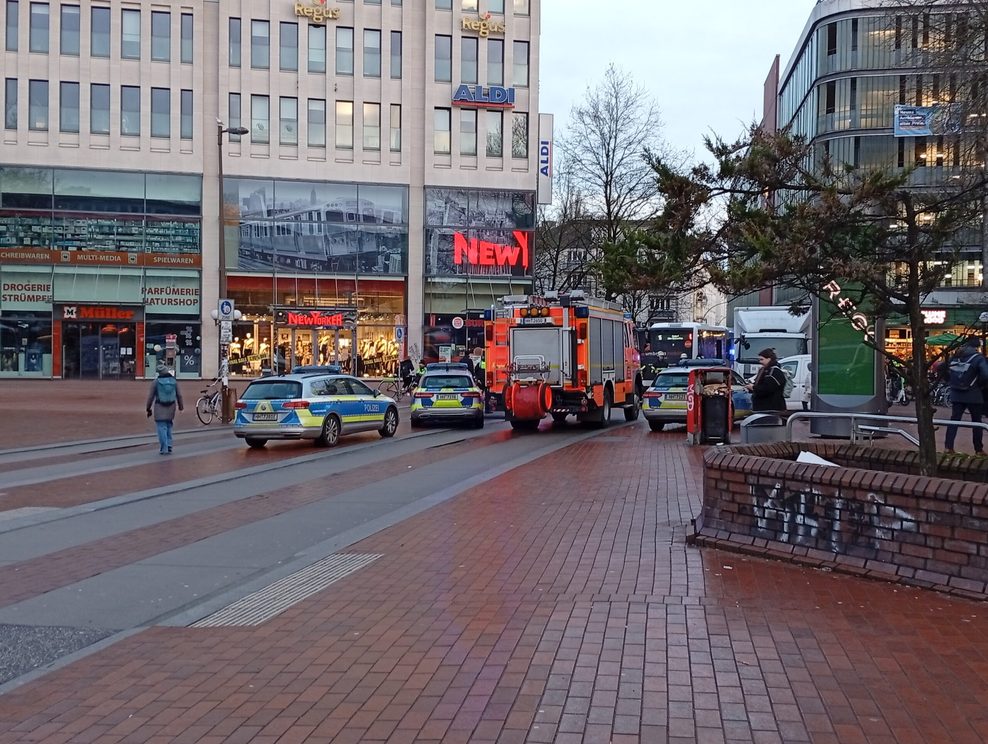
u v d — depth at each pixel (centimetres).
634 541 862
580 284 4831
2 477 1490
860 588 683
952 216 831
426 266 5031
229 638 614
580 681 510
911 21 1669
